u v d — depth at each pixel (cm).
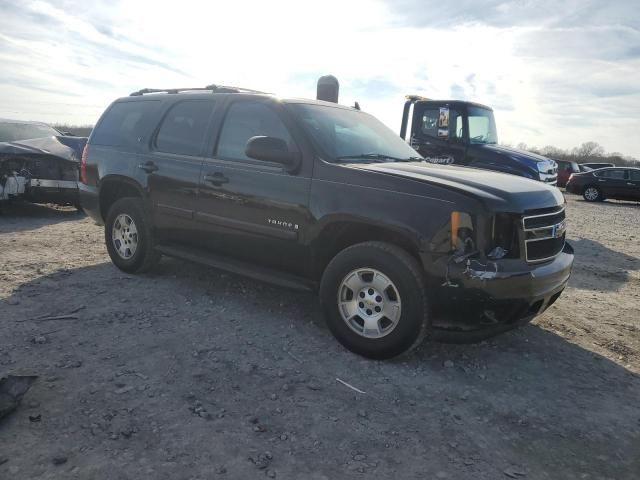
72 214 988
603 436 304
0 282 511
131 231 550
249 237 446
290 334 422
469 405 329
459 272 341
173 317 443
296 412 308
